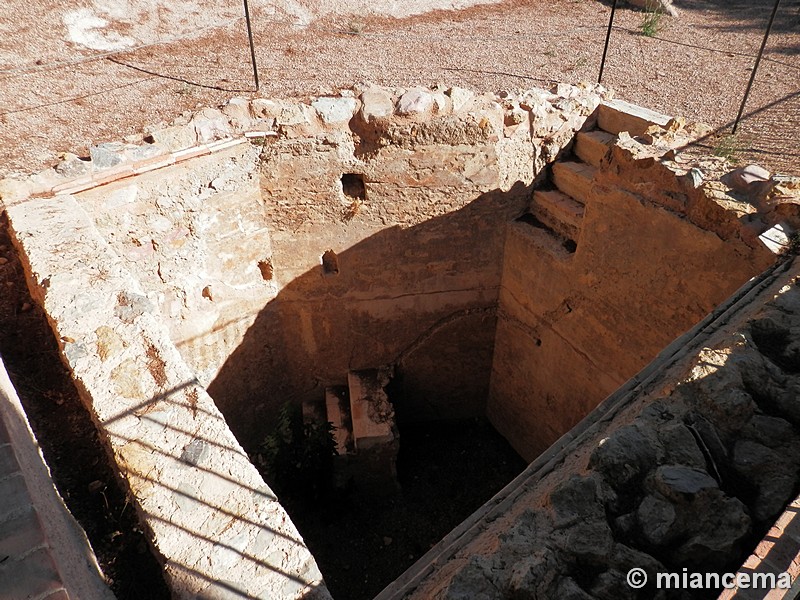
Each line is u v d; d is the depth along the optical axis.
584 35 11.24
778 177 5.05
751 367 3.48
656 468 3.09
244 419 8.02
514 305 7.78
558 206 6.89
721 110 8.07
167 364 3.88
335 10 11.80
